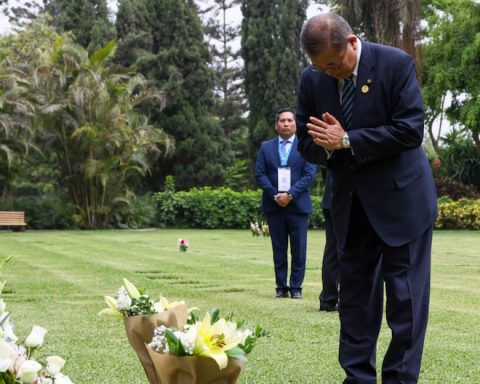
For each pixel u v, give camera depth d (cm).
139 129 2302
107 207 2258
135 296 256
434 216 316
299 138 333
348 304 324
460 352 412
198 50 3300
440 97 2916
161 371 225
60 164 2253
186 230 2275
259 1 3497
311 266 1005
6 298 628
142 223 2370
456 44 2900
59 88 2170
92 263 995
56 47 2178
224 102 4247
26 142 2131
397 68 307
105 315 530
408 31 2241
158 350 230
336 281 565
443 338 457
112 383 334
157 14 3344
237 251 1308
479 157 2820
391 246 308
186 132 3219
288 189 652
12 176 2233
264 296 664
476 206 2338
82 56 2180
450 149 2886
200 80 3291
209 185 3244
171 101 3212
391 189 310
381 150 302
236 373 227
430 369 370
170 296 645
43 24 2889
